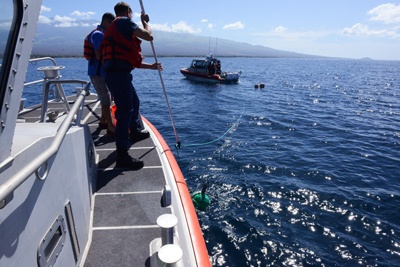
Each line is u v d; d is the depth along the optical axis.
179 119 19.27
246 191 8.68
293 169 10.45
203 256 2.65
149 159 4.42
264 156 11.74
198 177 9.55
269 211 7.68
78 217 2.47
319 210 7.80
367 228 7.10
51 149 1.62
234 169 10.29
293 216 7.50
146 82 44.19
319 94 34.34
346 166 10.93
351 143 14.12
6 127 1.34
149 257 2.60
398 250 6.39
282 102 27.61
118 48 3.47
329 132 16.31
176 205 3.34
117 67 3.51
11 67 1.34
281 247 6.36
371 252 6.31
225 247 6.32
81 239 2.53
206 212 7.52
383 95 34.59
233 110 22.98
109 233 2.88
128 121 3.89
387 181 9.68
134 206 3.30
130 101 3.79
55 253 1.89
